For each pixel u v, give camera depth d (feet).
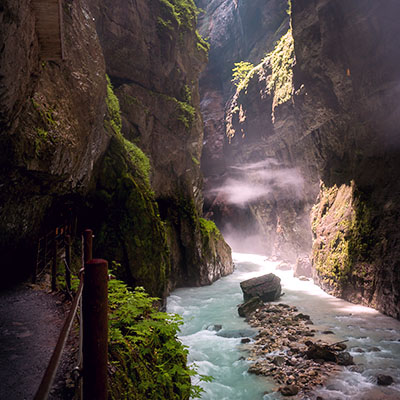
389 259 37.04
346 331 32.45
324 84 51.88
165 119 56.34
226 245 71.00
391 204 38.96
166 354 13.69
